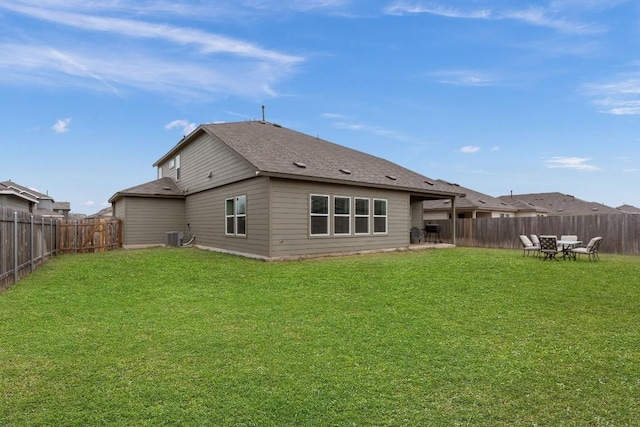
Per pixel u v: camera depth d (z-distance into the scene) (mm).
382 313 6195
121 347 4594
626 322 5766
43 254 11664
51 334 5016
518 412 3211
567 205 35250
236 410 3193
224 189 15102
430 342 4867
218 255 13547
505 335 5160
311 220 13156
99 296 7262
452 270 10016
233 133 16094
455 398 3436
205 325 5512
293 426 2980
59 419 3029
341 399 3396
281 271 9859
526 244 14000
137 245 18344
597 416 3145
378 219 15477
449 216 26797
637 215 14773
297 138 18547
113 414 3105
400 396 3461
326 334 5156
